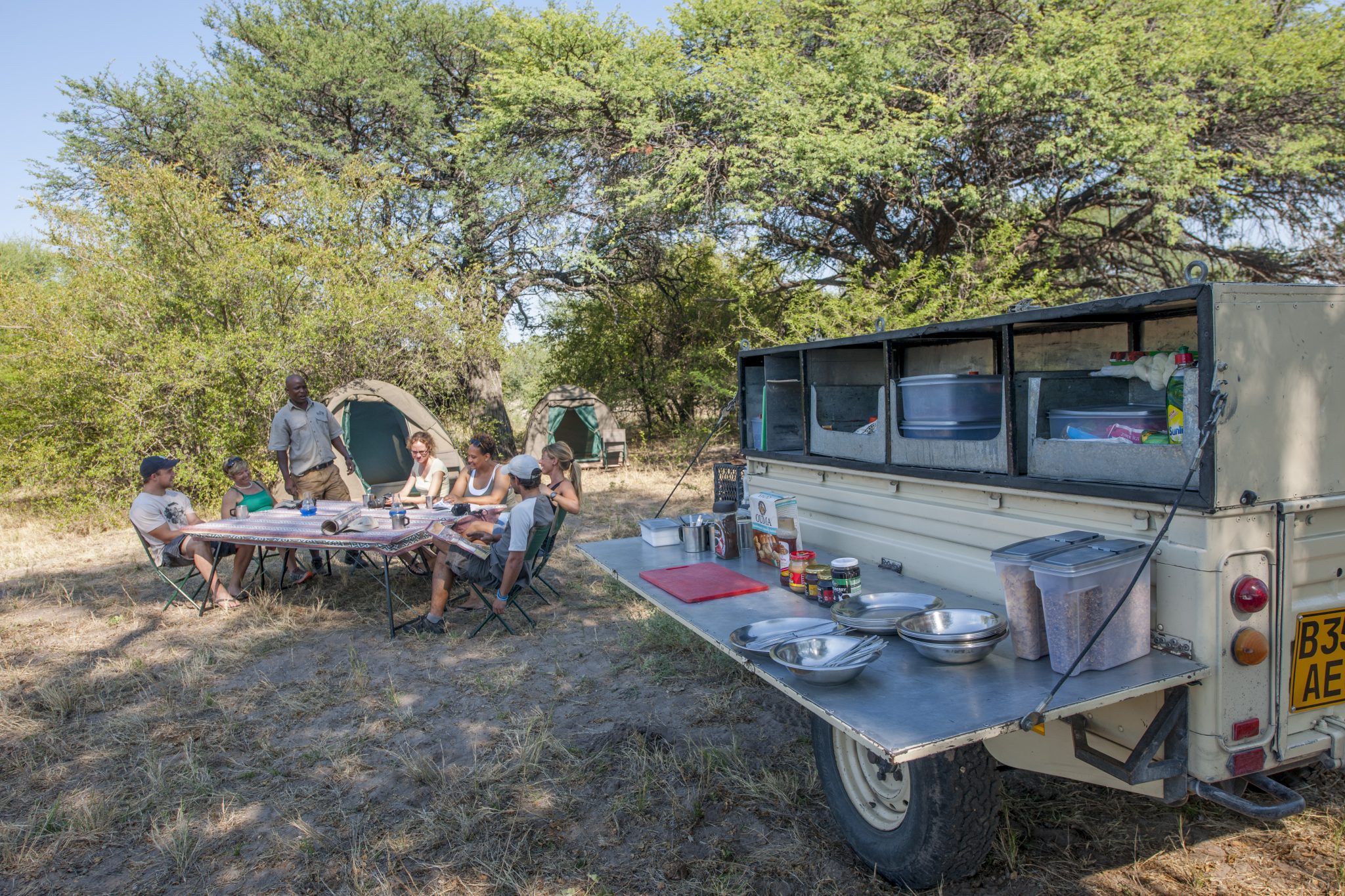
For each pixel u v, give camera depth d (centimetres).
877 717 210
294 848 305
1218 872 259
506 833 309
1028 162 1195
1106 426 272
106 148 1631
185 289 1102
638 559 417
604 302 1816
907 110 1230
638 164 1360
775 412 458
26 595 697
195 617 612
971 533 310
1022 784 321
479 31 1628
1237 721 228
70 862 306
